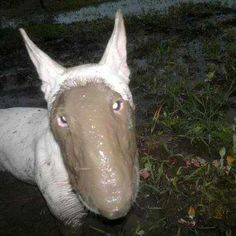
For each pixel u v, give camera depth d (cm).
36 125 70
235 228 65
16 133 72
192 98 94
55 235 74
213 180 73
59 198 59
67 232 63
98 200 39
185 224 67
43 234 74
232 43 142
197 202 71
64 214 61
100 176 39
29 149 68
